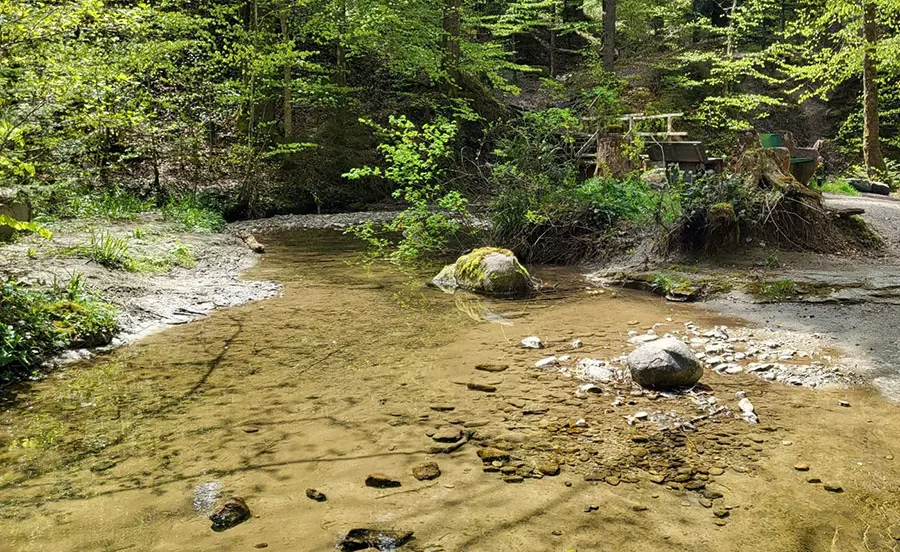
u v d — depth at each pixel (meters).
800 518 2.79
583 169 12.50
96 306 5.88
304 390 4.46
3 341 4.76
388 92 21.41
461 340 5.71
